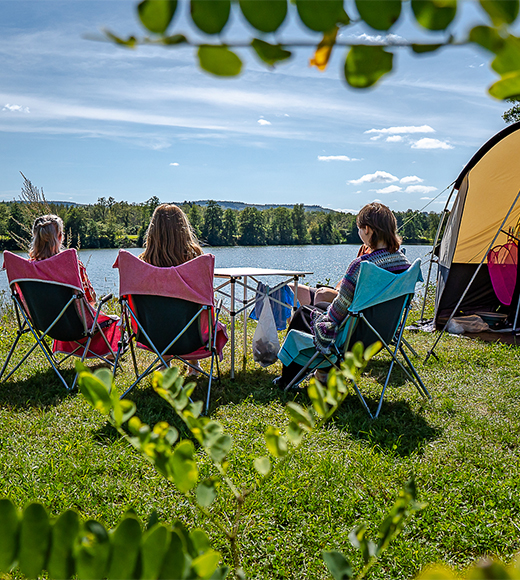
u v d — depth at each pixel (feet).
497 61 0.77
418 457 8.86
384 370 14.01
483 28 0.75
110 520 6.85
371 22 0.79
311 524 6.82
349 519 7.01
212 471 7.89
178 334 11.01
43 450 8.85
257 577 5.83
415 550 6.25
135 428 1.81
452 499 7.43
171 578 1.40
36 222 13.08
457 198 18.61
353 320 10.55
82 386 1.69
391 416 10.77
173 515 6.91
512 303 20.75
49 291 11.91
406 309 11.21
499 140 16.81
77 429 9.83
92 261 73.36
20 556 1.40
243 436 9.55
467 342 17.44
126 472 8.14
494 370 13.94
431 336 18.45
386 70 0.87
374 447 9.17
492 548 6.37
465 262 20.75
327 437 9.45
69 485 7.73
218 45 0.82
